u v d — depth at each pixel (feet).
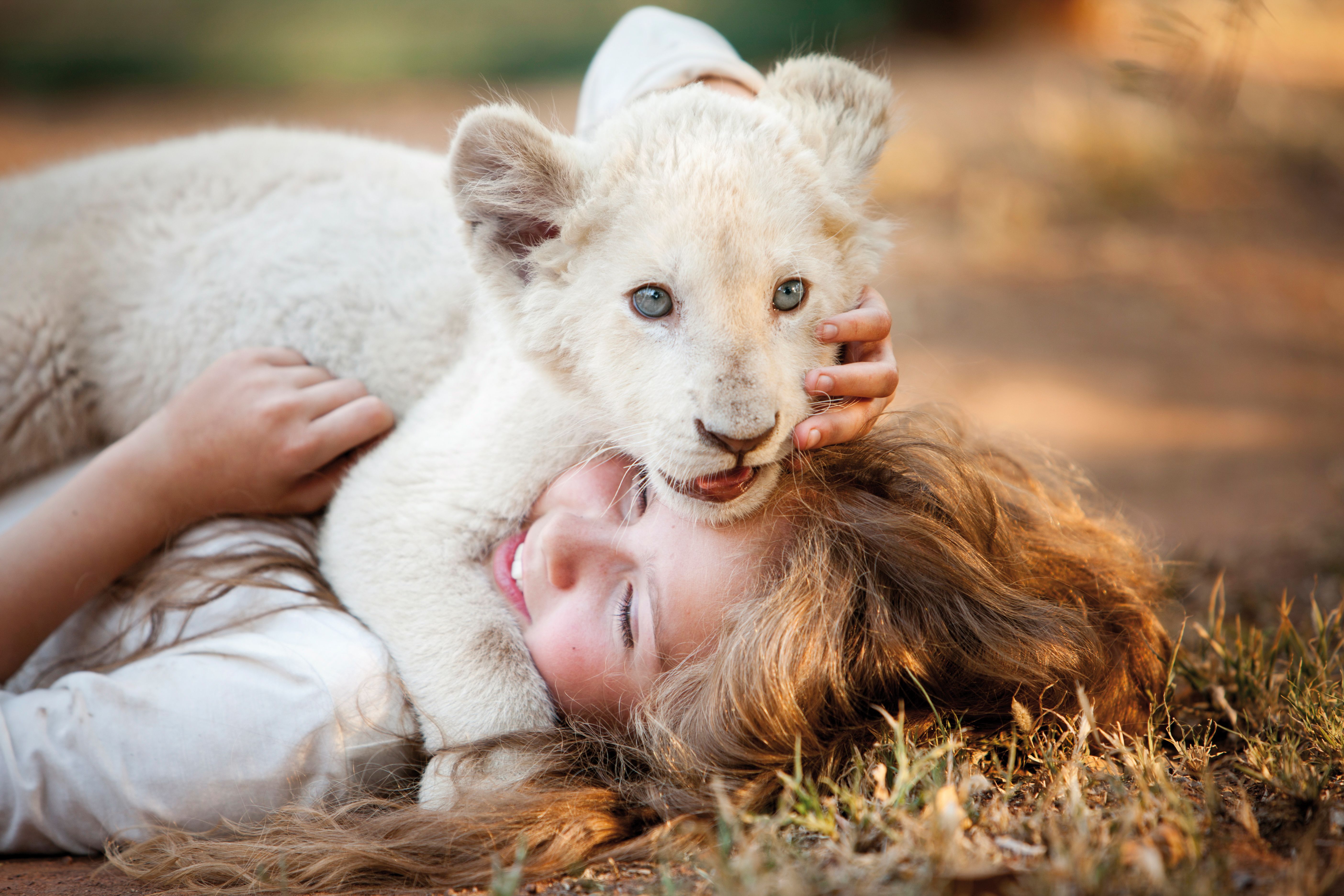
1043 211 32.68
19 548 8.78
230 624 8.83
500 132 8.96
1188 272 28.96
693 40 12.05
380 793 8.50
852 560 8.39
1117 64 8.21
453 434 9.88
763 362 8.07
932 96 42.73
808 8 50.37
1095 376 22.09
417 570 9.23
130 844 7.97
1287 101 38.50
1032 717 8.46
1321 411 20.47
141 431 9.46
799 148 8.91
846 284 9.07
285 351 10.44
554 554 8.62
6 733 8.02
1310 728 8.27
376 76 47.24
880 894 5.89
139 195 11.51
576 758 8.30
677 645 8.32
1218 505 15.87
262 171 11.56
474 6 53.01
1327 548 13.43
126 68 46.70
